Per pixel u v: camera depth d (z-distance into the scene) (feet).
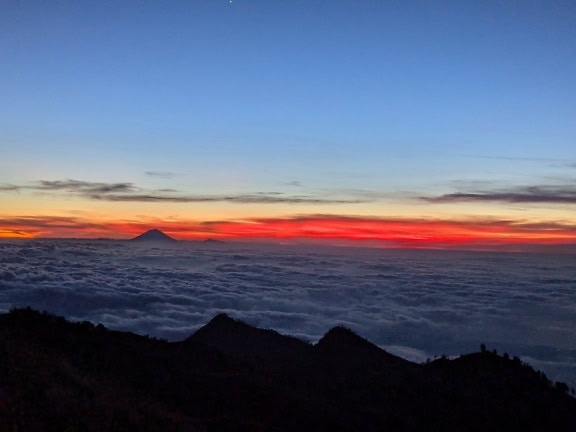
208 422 40.60
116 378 48.60
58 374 40.37
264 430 41.63
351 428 46.29
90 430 31.04
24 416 30.22
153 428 34.22
